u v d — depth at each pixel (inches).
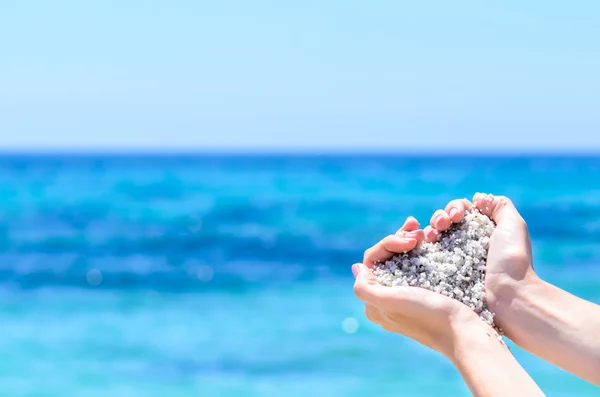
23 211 1339.8
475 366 73.4
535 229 968.9
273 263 804.6
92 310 580.7
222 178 2172.7
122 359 429.1
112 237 1028.5
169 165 3198.8
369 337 459.5
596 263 718.5
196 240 991.0
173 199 1514.5
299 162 3572.8
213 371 401.1
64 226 1147.9
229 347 452.8
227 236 1023.0
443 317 78.0
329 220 1176.8
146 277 738.8
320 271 743.7
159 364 417.4
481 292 86.3
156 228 1109.1
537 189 1622.8
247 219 1198.3
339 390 359.9
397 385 362.0
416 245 89.6
